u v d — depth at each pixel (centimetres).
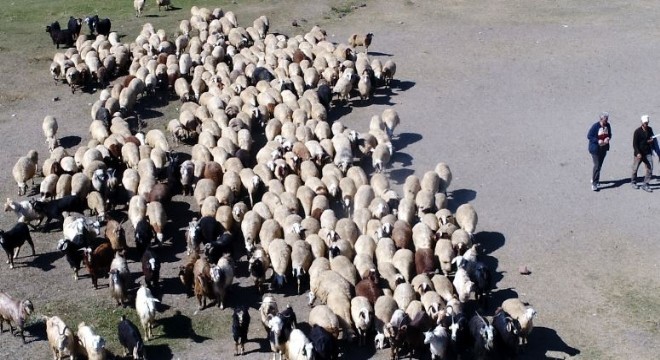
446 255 2695
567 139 3769
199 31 5178
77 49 4953
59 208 3120
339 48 4594
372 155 3494
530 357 2358
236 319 2359
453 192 3341
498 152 3672
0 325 2527
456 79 4519
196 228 2852
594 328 2488
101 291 2744
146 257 2706
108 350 2389
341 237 2834
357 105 4225
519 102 4188
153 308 2433
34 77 4675
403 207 3011
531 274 2775
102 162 3397
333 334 2342
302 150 3472
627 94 4225
